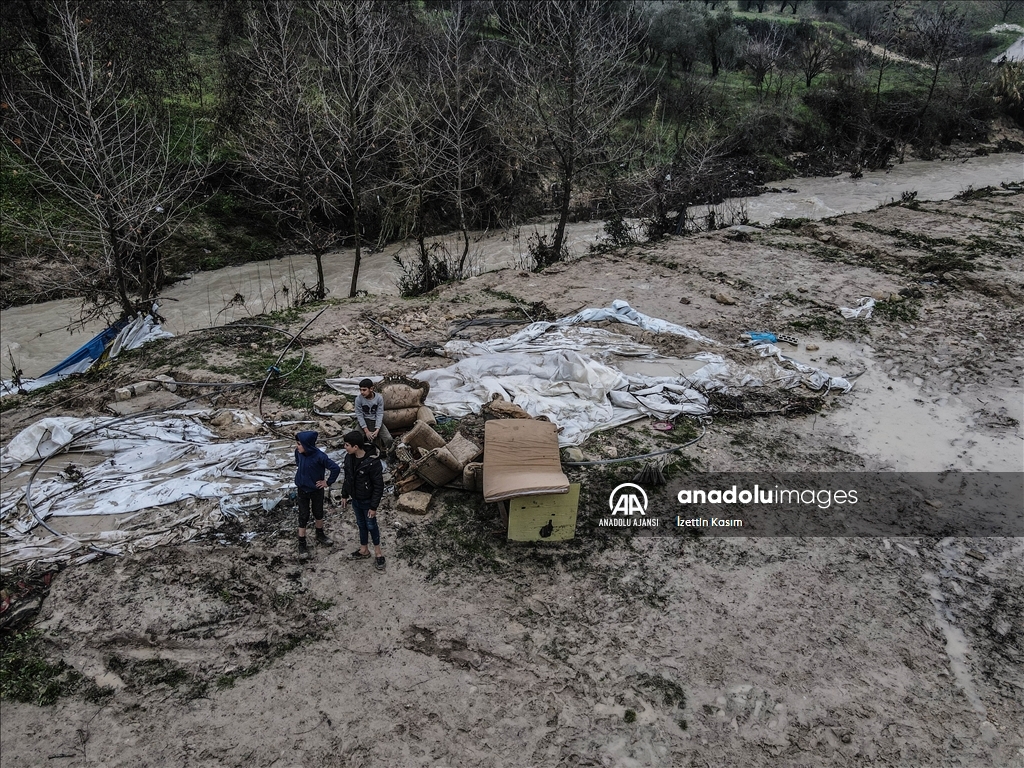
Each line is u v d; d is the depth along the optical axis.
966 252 16.88
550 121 20.19
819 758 5.64
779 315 13.62
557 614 6.79
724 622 6.80
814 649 6.57
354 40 18.30
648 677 6.22
